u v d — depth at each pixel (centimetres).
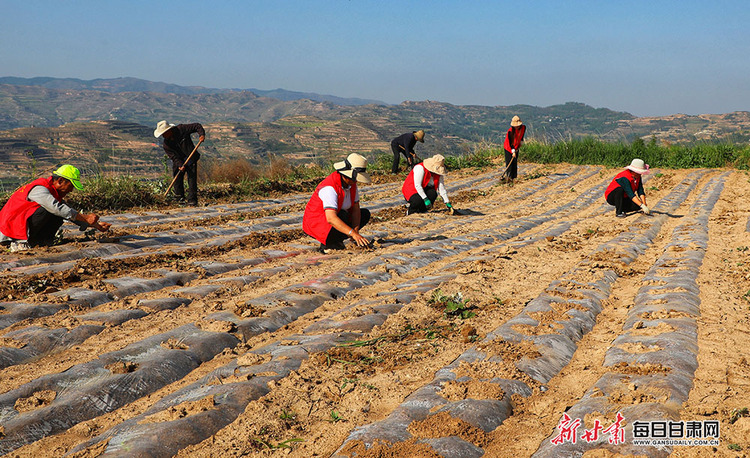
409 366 381
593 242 828
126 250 732
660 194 1412
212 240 823
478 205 1266
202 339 417
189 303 526
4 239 682
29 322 448
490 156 2220
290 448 287
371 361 390
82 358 386
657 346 395
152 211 1059
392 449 276
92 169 1190
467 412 306
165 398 335
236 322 459
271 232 885
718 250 743
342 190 698
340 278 602
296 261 688
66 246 704
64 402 322
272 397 335
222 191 1341
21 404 320
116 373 359
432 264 706
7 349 390
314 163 1903
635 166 1040
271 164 1788
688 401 318
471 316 484
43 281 550
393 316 479
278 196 1399
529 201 1341
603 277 610
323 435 299
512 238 902
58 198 695
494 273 641
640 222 973
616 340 426
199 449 285
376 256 702
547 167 2006
